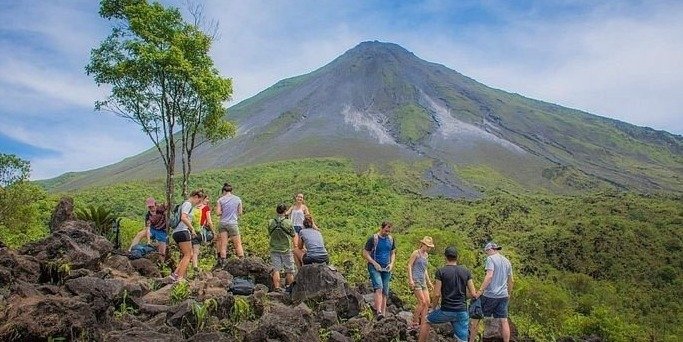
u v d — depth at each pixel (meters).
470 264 57.12
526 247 102.94
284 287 12.31
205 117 21.30
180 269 10.96
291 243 12.02
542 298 44.06
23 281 9.03
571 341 16.19
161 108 20.70
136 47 19.84
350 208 116.50
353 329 9.64
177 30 20.78
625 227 111.19
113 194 117.50
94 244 11.12
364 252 11.18
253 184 152.88
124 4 20.53
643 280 88.25
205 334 7.39
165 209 14.02
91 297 8.15
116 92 20.44
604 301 73.69
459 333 8.81
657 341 58.66
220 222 13.44
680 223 120.56
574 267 93.12
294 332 7.85
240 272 12.30
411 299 21.47
